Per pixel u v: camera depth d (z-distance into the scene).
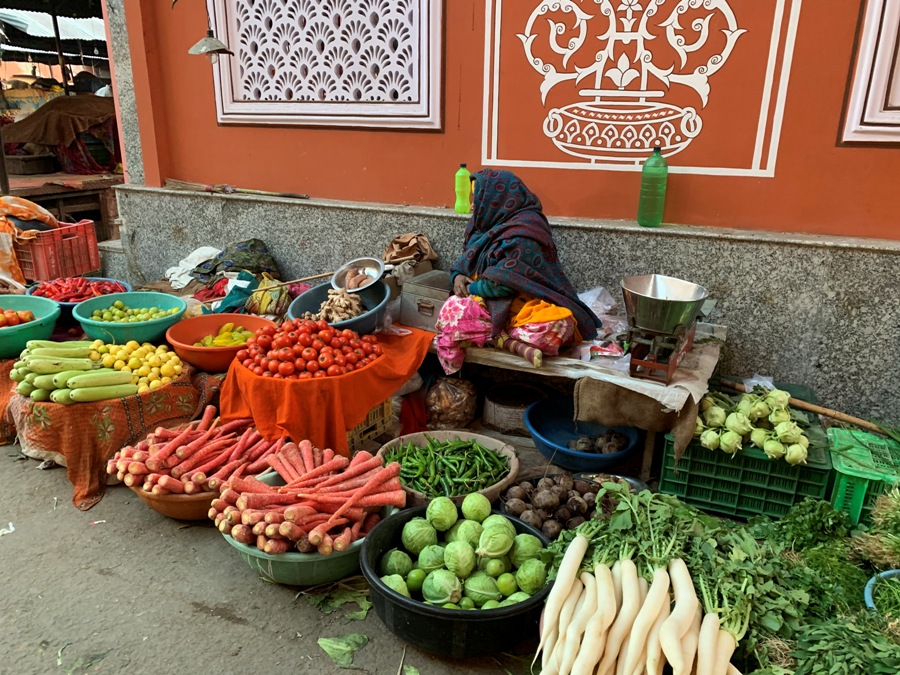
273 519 2.57
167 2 5.21
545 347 3.45
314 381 3.26
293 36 4.79
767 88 3.57
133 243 5.86
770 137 3.63
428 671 2.39
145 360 3.75
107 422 3.44
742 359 3.81
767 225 3.78
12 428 3.91
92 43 13.75
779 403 3.08
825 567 2.46
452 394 3.96
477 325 3.55
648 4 3.70
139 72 5.42
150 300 4.41
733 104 3.67
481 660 2.45
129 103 5.59
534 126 4.15
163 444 3.23
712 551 2.29
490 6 4.05
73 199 8.81
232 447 3.28
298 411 3.28
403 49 4.41
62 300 4.41
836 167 3.55
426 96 4.40
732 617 2.10
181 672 2.37
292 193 5.18
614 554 2.32
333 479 2.86
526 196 3.71
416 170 4.62
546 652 2.13
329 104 4.78
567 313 3.44
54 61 14.54
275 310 4.49
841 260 3.45
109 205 9.18
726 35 3.58
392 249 4.37
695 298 3.15
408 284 4.02
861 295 3.46
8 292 4.71
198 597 2.74
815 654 2.02
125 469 3.04
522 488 3.01
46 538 3.10
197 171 5.61
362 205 4.74
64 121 9.73
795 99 3.54
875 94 3.36
